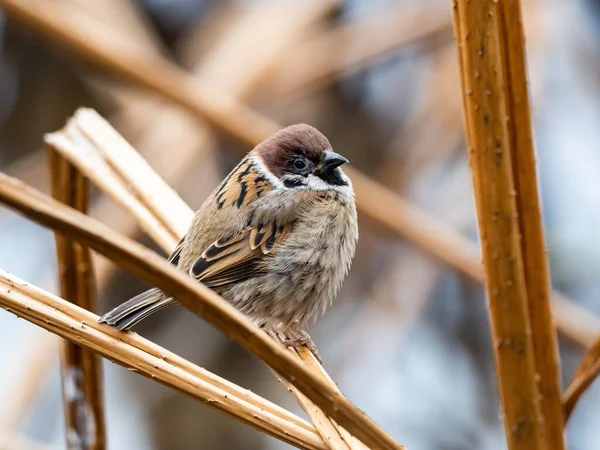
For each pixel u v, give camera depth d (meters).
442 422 12.11
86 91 12.41
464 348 12.55
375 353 11.38
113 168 7.21
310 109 12.59
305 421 5.08
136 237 11.19
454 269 10.16
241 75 11.32
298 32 11.67
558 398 4.92
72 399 6.71
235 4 12.37
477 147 4.79
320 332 12.09
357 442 5.02
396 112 12.98
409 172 12.25
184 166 10.75
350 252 8.60
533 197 4.88
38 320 4.93
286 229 8.12
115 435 11.58
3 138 12.52
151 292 6.20
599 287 11.52
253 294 8.00
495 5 4.69
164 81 9.70
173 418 11.66
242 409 4.91
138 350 4.94
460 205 12.27
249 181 8.23
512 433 4.88
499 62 4.72
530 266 4.91
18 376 9.03
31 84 12.48
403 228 10.12
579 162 12.64
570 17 12.52
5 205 3.71
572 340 10.15
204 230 7.75
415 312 11.52
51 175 7.50
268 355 4.15
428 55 12.84
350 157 12.73
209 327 11.74
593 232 11.66
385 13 12.47
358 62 12.05
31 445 7.71
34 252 12.48
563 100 12.77
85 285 7.02
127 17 11.22
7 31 12.32
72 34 9.48
